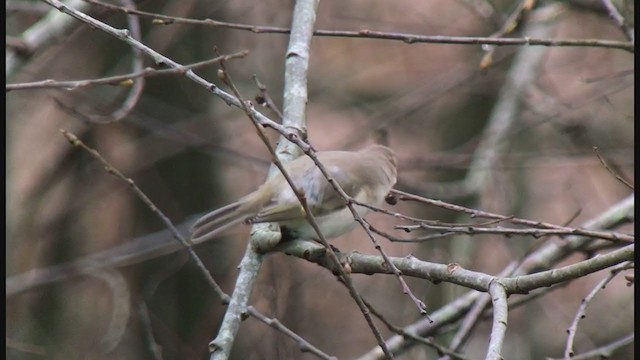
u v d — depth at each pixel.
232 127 15.48
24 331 13.67
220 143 14.75
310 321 14.06
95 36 13.99
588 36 15.21
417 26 16.59
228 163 15.54
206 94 14.99
